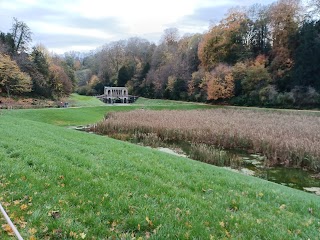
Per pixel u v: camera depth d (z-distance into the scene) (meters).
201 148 17.42
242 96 54.41
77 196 4.75
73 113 36.47
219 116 32.28
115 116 33.00
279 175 14.14
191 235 3.84
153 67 84.94
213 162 15.79
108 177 6.08
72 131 17.47
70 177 5.68
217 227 4.25
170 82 72.12
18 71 50.78
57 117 33.53
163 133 23.16
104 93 86.81
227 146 20.16
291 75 50.28
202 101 62.50
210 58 65.44
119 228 3.95
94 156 8.69
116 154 9.41
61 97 66.12
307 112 40.12
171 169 8.14
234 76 55.81
